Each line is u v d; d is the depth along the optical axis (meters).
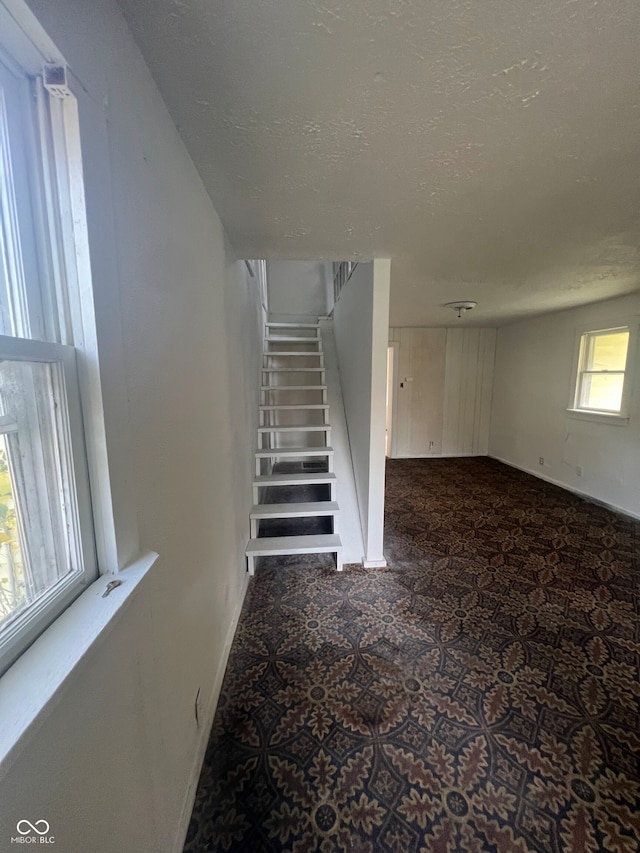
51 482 0.57
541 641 1.85
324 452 2.95
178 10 0.70
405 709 1.46
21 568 0.52
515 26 0.75
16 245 0.53
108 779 0.62
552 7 0.71
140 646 0.76
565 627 1.96
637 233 1.91
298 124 1.05
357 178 1.35
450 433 6.15
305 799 1.13
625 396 3.62
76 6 0.56
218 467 1.61
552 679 1.61
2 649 0.47
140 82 0.81
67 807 0.51
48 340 0.58
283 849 1.01
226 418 1.80
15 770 0.42
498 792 1.15
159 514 0.90
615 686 1.56
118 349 0.68
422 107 0.98
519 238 1.98
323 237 1.95
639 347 3.46
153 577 0.84
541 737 1.34
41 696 0.43
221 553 1.65
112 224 0.66
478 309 4.28
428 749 1.30
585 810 1.10
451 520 3.48
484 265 2.48
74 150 0.57
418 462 5.80
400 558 2.74
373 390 2.46
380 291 2.36
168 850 0.92
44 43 0.50
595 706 1.47
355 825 1.07
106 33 0.66
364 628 1.96
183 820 1.03
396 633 1.91
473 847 1.02
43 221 0.56
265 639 1.87
